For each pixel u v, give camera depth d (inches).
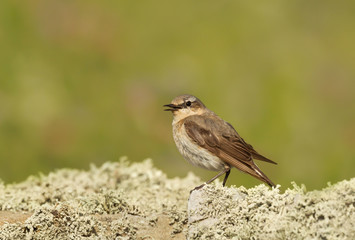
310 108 706.8
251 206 289.6
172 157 636.1
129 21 810.8
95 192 399.2
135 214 336.8
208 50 783.7
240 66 762.2
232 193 302.0
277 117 694.5
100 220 321.7
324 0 840.9
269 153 650.8
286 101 713.6
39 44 759.7
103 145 651.5
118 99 708.0
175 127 397.1
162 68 759.1
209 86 736.3
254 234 276.4
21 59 730.8
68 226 305.9
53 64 737.0
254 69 758.5
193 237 293.9
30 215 328.5
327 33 808.3
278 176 620.7
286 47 784.9
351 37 806.5
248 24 821.9
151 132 671.1
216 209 299.4
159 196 392.2
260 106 709.3
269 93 724.0
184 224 326.0
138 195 389.1
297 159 639.1
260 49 784.9
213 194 304.2
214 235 287.3
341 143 661.9
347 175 626.5
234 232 283.0
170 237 319.6
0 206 348.8
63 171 440.5
